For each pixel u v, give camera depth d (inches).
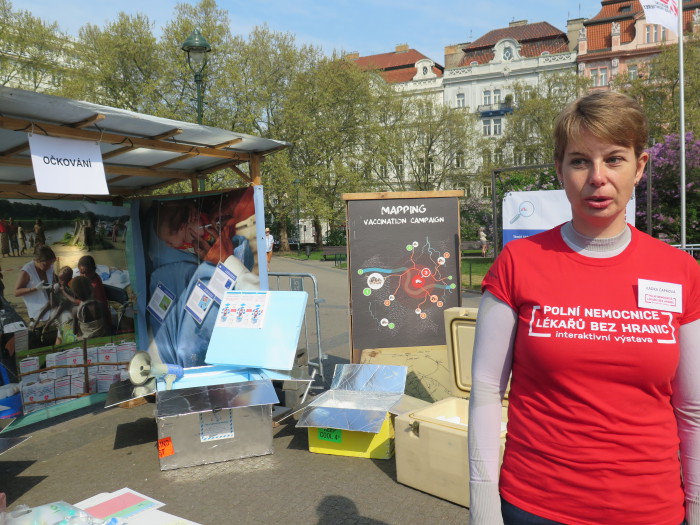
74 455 163.0
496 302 55.5
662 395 49.8
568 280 51.4
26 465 156.3
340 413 156.5
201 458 152.3
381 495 132.4
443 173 1561.3
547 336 50.8
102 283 217.3
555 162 55.1
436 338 196.9
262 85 1213.7
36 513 112.5
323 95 1283.2
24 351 190.4
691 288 50.2
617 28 1956.2
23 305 190.7
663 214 725.3
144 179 220.4
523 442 53.4
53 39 1070.4
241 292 191.5
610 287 50.1
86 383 211.2
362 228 196.2
